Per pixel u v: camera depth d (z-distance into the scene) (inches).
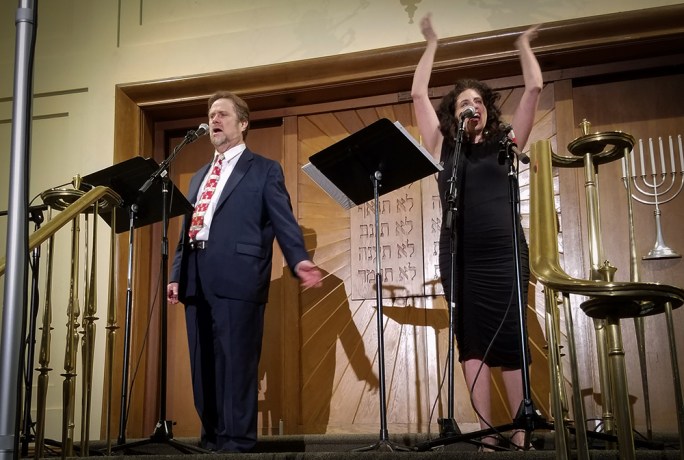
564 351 147.7
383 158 112.8
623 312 64.5
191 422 162.6
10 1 185.3
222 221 117.0
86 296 102.6
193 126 180.2
